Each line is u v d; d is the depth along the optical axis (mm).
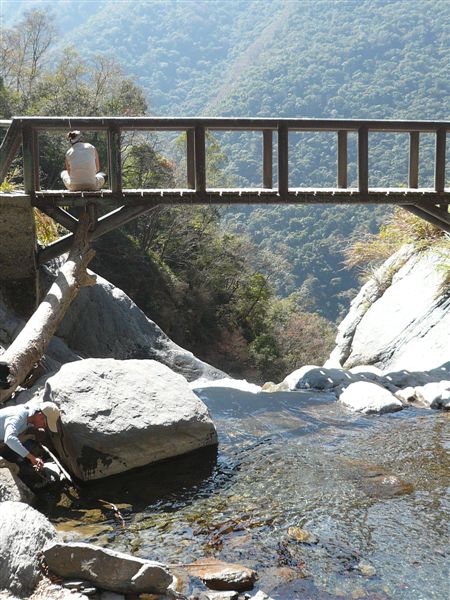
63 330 8766
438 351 8336
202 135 7605
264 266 39656
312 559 3789
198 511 4402
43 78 34250
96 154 7793
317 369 7613
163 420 5145
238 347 32250
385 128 7871
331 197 7859
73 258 7191
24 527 3471
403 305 9977
